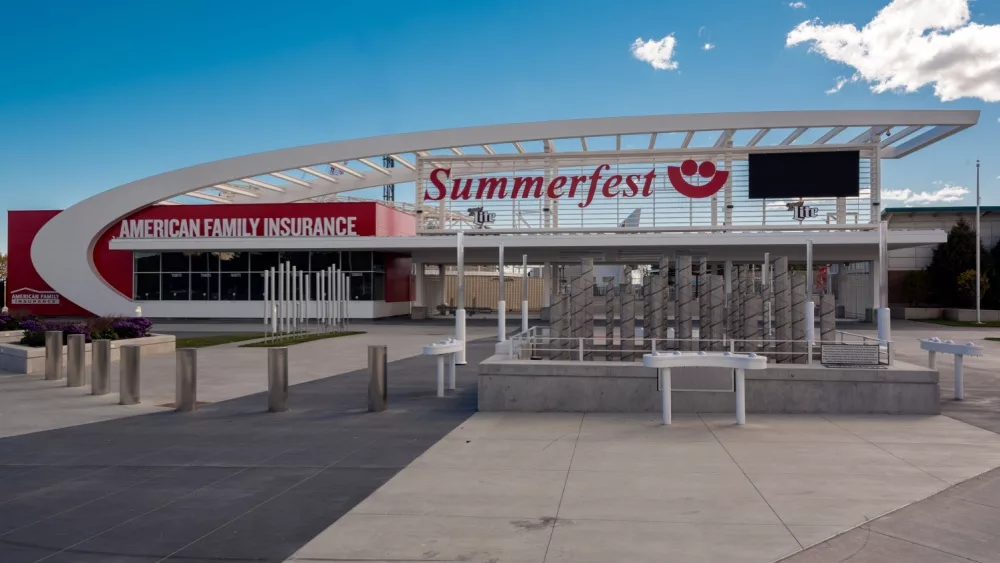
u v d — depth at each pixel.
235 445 9.12
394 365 17.89
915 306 44.06
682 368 11.02
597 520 6.09
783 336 12.93
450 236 36.56
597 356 13.52
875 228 33.50
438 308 46.84
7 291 43.00
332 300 29.89
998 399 12.26
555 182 35.81
